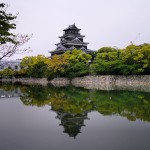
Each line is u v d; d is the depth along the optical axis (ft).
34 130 55.57
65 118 68.90
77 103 97.76
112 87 178.09
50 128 57.06
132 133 51.31
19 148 42.63
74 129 55.98
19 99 118.52
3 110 84.99
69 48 332.60
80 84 233.76
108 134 51.03
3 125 61.05
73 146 43.47
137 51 187.11
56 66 254.47
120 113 73.36
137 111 75.36
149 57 179.22
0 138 49.11
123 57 199.62
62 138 48.62
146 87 168.35
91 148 42.24
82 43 347.15
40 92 153.17
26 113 78.18
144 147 42.11
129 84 201.05
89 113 75.41
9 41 51.34
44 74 309.42
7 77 438.81
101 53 223.51
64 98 116.16
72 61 253.44
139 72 191.01
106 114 72.69
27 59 334.03
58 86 213.05
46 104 98.32
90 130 54.70
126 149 41.29
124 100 100.32
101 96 118.11
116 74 216.54
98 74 233.96
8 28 53.01
